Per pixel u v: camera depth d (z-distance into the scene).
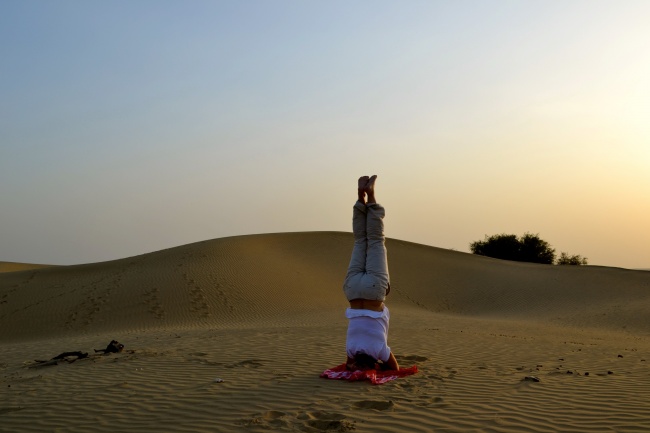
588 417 7.38
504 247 85.81
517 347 14.61
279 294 37.56
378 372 10.13
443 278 48.47
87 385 10.19
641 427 6.92
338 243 54.97
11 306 33.84
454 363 11.79
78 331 29.42
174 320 31.09
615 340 21.92
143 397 9.11
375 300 10.10
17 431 7.73
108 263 45.12
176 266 40.88
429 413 7.68
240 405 8.39
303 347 14.26
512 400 8.26
